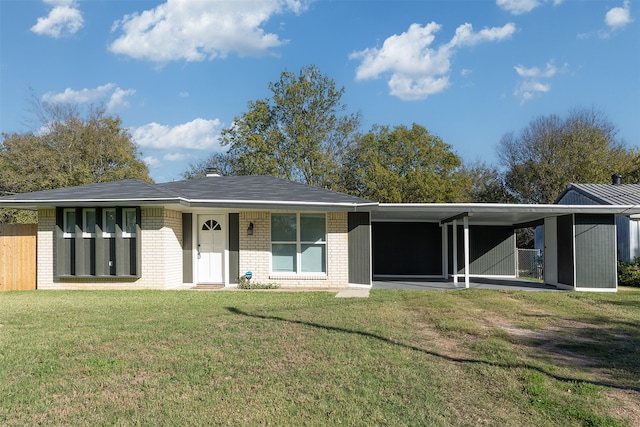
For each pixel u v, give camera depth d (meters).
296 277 14.34
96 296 11.76
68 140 32.75
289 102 37.16
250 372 5.36
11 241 13.84
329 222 14.45
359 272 14.23
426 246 19.34
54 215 13.80
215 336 7.07
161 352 6.14
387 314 9.16
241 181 16.81
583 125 35.09
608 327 8.32
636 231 18.16
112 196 13.05
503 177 39.56
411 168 36.72
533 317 9.21
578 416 4.16
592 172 32.66
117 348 6.35
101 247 13.26
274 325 7.94
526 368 5.63
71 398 4.55
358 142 38.31
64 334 7.17
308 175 36.78
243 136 37.06
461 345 6.78
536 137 36.56
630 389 4.96
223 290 13.37
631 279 16.42
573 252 13.98
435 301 11.09
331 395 4.66
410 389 4.85
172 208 13.85
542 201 36.09
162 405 4.39
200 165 44.47
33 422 4.00
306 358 5.94
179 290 13.16
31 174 30.58
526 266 22.67
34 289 13.77
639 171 30.50
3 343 6.60
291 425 3.98
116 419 4.07
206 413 4.21
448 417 4.15
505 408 4.36
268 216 14.51
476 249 19.80
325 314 9.09
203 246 14.80
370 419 4.09
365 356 6.04
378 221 19.34
